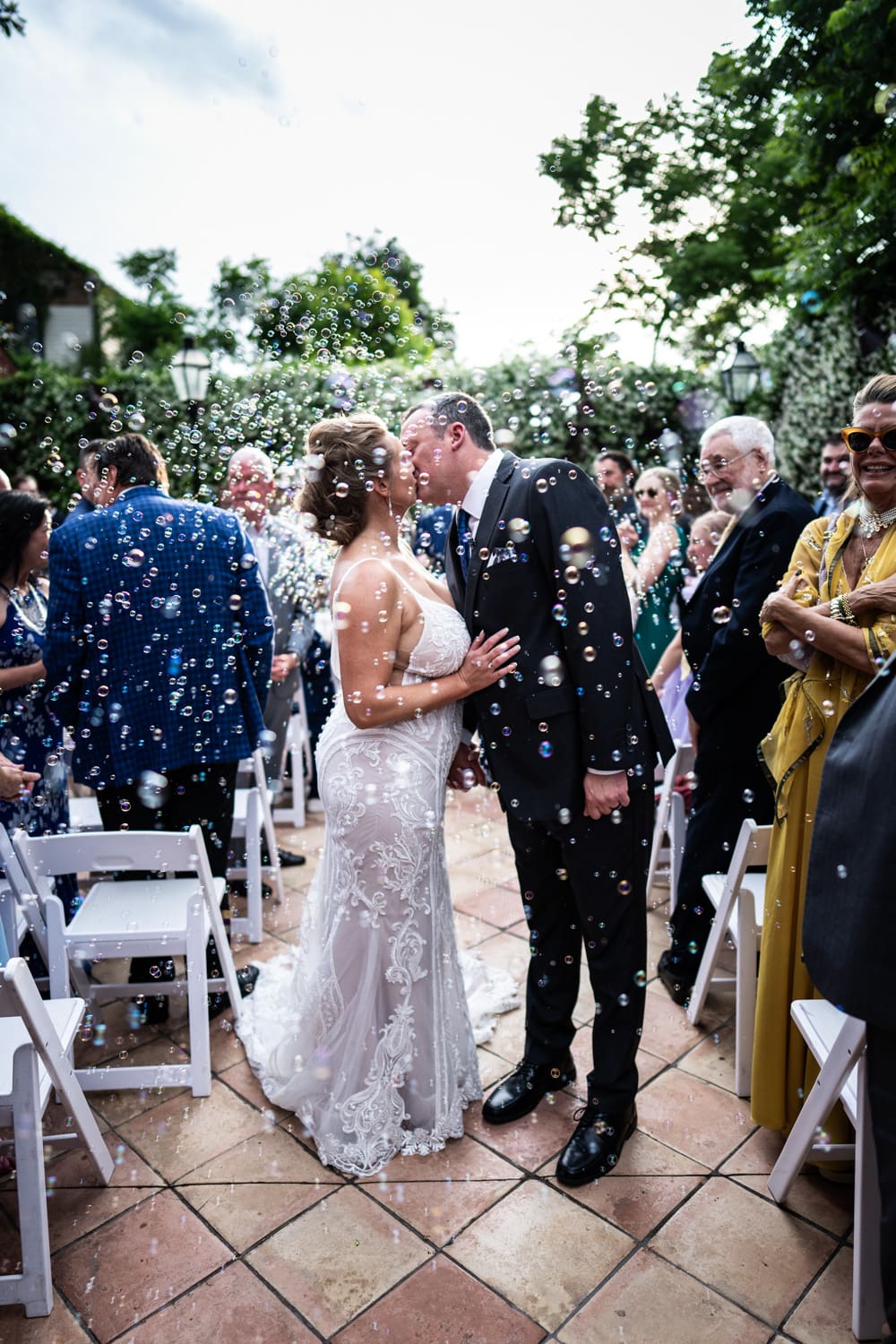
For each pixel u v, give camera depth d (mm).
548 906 2035
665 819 3191
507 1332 1488
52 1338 1500
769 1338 1475
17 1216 1787
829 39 6371
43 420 10102
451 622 1864
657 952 2834
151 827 2518
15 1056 1521
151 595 2322
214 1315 1531
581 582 1700
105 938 2084
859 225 6801
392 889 1877
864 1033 1464
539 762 1805
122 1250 1674
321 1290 1578
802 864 1776
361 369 3092
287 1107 2072
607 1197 1786
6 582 2445
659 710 1902
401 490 1841
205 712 2420
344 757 1886
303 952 2111
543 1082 2086
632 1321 1506
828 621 1693
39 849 2098
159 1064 2277
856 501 1922
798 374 8352
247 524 3213
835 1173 1814
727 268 8852
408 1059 1931
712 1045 2322
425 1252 1659
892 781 1265
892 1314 1284
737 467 2361
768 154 7559
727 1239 1678
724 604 2363
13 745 2498
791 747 1797
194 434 3855
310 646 3770
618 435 8375
